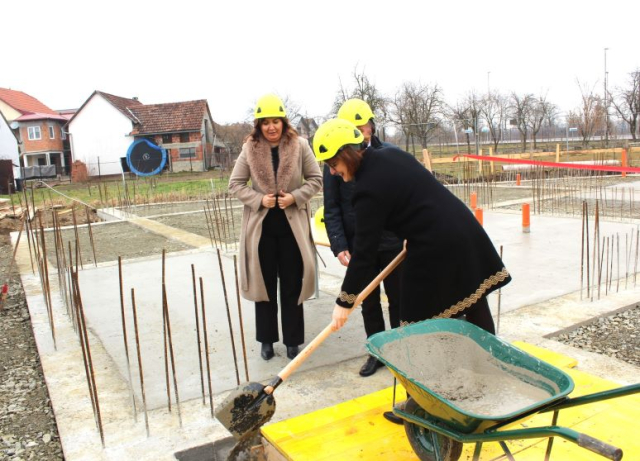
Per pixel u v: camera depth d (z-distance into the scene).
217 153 45.03
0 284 7.51
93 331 5.25
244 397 2.72
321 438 3.00
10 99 45.41
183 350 4.68
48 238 11.38
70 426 3.47
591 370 3.89
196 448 3.19
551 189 14.95
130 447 3.22
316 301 5.90
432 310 2.92
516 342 4.25
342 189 3.96
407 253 2.95
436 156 29.33
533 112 37.97
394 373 2.44
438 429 2.40
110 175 41.38
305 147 4.25
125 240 10.67
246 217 4.23
